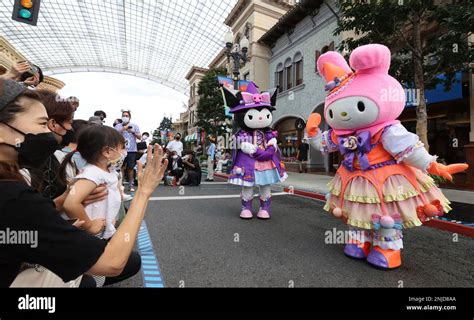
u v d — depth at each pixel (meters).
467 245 3.26
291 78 14.27
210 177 10.80
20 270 1.02
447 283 2.30
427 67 6.03
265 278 2.38
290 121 14.52
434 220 4.03
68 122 2.06
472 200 5.31
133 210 1.14
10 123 1.00
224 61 23.83
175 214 4.83
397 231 2.57
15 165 1.00
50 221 0.91
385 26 5.49
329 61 3.14
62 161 2.05
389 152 2.51
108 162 2.04
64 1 19.80
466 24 4.60
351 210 2.65
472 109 7.23
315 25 12.30
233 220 4.44
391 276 2.43
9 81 1.04
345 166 2.82
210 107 15.91
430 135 9.30
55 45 28.12
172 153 9.42
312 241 3.40
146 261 2.73
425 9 5.47
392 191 2.45
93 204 1.98
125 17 21.89
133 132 7.44
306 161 12.88
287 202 6.07
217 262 2.72
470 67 5.93
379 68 2.56
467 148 7.21
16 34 23.80
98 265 0.97
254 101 4.51
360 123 2.61
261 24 16.31
